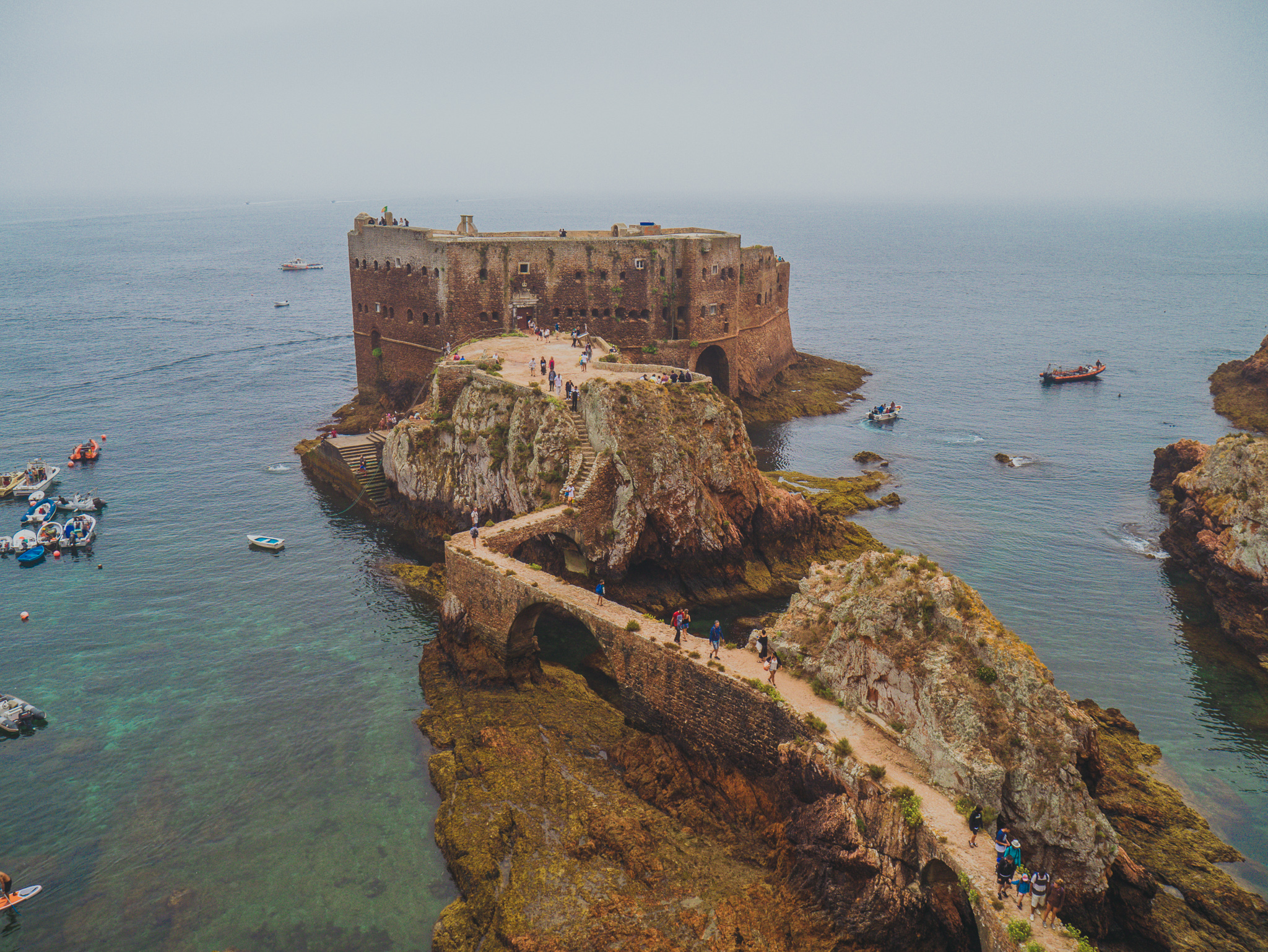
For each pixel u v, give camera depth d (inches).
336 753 2164.1
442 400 3604.8
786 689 1879.9
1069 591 3019.2
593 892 1680.6
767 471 4119.1
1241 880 1758.1
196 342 7647.6
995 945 1352.1
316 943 1633.9
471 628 2522.1
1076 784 1545.3
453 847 1818.4
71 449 4571.9
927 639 1733.5
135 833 1910.7
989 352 7322.8
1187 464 3885.3
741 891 1663.4
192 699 2393.0
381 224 4724.4
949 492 3939.5
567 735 2177.7
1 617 2842.0
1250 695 2444.6
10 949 1622.8
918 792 1596.9
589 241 4365.2
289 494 3912.4
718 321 4690.0
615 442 2952.8
